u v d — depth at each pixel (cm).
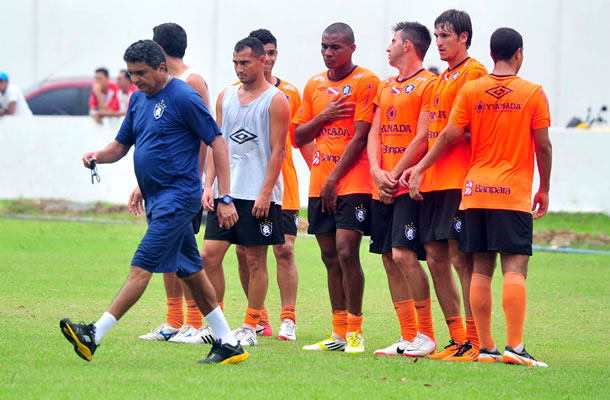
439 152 2495
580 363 2467
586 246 5431
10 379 1995
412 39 2697
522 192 2405
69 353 2314
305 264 4622
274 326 3127
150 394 1891
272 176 2700
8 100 6925
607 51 8056
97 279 3847
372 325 3109
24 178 6812
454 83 2550
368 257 4988
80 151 6694
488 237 2403
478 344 2544
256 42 2750
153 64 2228
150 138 2253
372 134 2723
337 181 2706
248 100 2759
